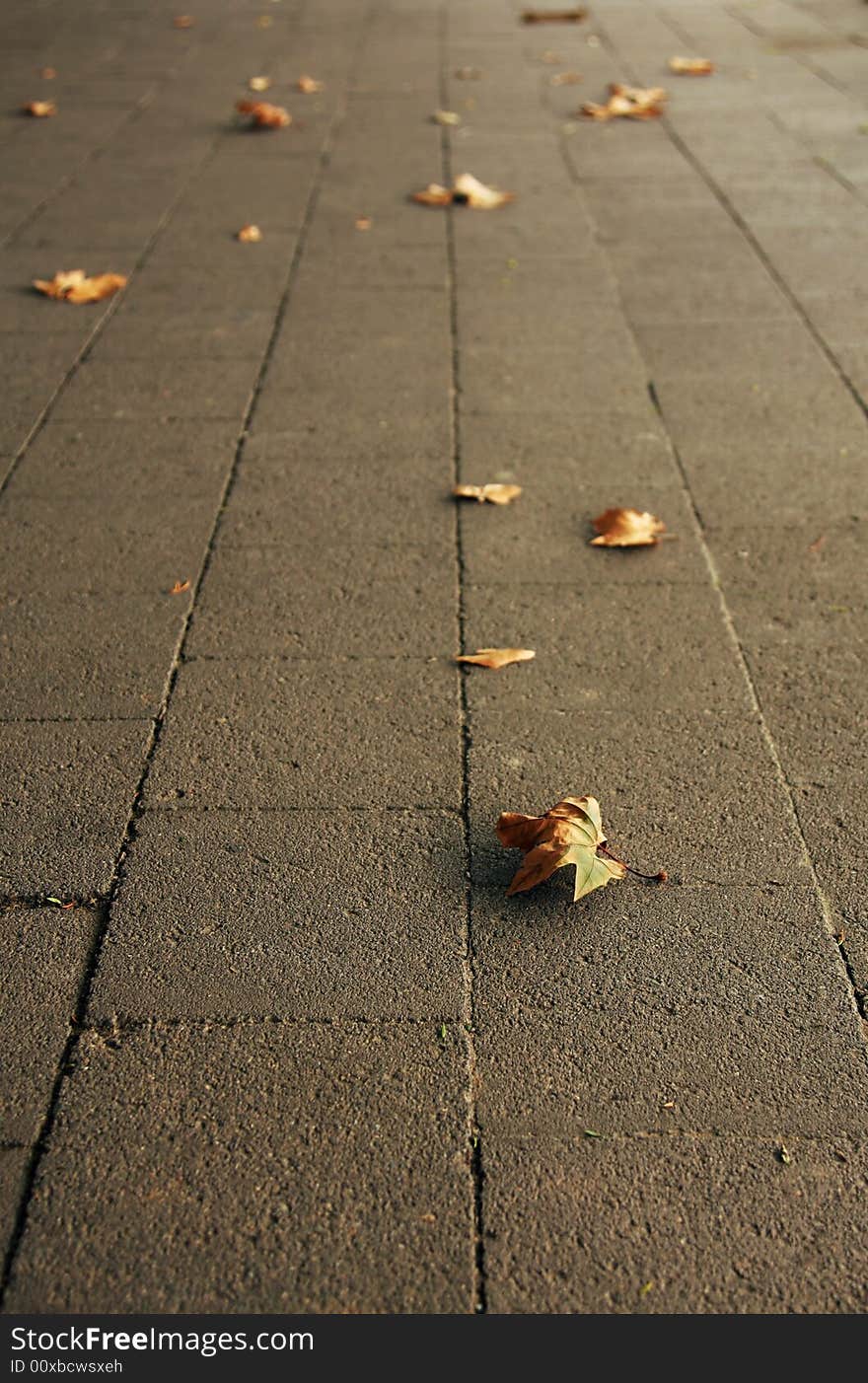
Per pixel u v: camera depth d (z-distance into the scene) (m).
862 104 9.31
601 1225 2.21
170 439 4.91
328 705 3.48
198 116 9.23
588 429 4.94
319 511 4.43
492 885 2.90
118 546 4.23
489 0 13.34
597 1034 2.55
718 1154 2.32
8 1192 2.27
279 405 5.15
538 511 4.42
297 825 3.07
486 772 3.23
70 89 10.07
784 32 11.76
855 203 7.29
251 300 6.13
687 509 4.42
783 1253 2.17
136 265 6.55
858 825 3.06
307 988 2.65
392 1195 2.26
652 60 10.80
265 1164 2.31
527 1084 2.45
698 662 3.64
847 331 5.73
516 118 9.12
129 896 2.88
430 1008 2.60
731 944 2.75
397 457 4.77
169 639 3.77
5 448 4.86
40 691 3.56
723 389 5.25
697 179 7.79
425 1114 2.39
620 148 8.41
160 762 3.28
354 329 5.80
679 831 3.05
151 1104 2.42
